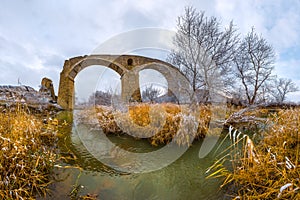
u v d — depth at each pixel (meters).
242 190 1.50
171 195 1.59
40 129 2.66
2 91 5.99
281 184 1.27
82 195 1.51
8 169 1.51
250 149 1.57
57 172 1.87
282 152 1.69
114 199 1.51
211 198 1.52
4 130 2.05
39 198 1.42
